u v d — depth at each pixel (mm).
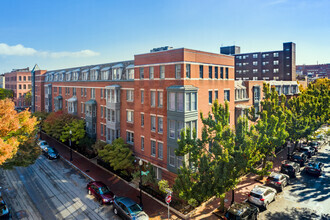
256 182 26688
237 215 17688
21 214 20922
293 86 52594
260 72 81875
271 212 20375
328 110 32656
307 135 31406
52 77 58531
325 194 23734
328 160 34656
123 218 19641
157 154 26891
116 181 28172
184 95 23109
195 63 25297
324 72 161875
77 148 40844
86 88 42750
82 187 26578
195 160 18391
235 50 88062
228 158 17172
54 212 21281
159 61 26141
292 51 76125
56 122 41750
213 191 17781
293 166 28188
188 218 19734
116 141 30516
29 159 23641
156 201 23125
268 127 23125
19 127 20922
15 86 96000
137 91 29359
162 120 26156
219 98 29547
